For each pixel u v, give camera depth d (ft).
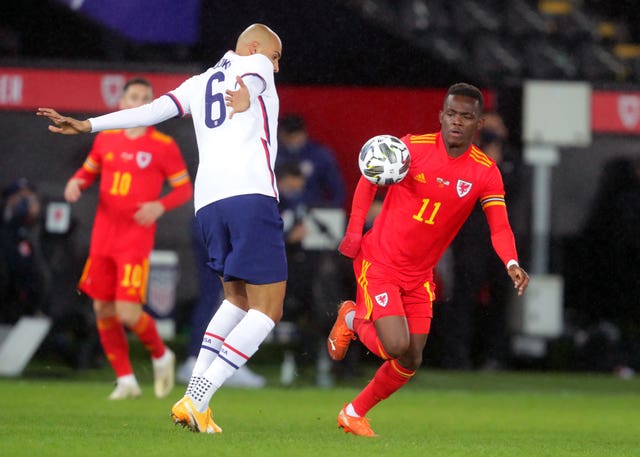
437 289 153.58
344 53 175.63
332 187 144.56
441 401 116.47
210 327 70.13
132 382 104.63
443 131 71.15
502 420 94.12
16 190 142.41
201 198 67.36
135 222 102.89
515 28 220.84
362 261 72.54
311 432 73.05
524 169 162.81
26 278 142.20
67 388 116.67
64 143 161.89
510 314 163.02
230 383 131.44
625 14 239.50
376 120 175.83
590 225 177.78
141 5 162.40
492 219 71.67
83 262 155.33
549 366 166.91
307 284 136.98
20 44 176.14
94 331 145.07
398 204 71.56
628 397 125.90
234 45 176.04
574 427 87.86
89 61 161.27
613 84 177.88
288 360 135.64
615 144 177.88
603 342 167.43
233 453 55.67
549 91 169.48
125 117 67.72
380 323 70.13
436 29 214.48
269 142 67.87
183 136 158.51
